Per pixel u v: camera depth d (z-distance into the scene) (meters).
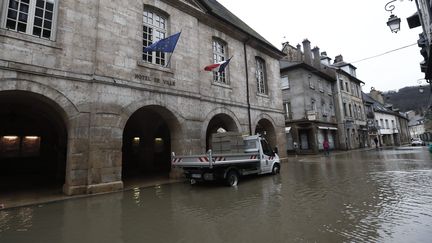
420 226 4.17
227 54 14.30
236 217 5.12
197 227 4.60
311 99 26.28
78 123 7.84
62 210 5.95
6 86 6.68
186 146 10.84
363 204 5.70
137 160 17.11
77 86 7.96
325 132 27.73
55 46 7.62
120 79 8.91
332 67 31.45
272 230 4.28
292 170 12.94
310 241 3.74
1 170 12.33
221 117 14.20
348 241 3.69
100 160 8.06
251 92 15.42
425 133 35.75
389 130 46.53
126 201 6.83
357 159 17.83
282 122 17.81
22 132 13.05
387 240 3.66
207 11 12.75
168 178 11.24
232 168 9.12
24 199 7.04
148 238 4.12
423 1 9.23
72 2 8.21
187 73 11.41
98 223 4.96
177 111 10.73
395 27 9.67
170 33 11.09
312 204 5.90
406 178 8.92
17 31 7.11
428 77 11.95
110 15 9.02
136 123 15.84
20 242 4.04
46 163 13.70
